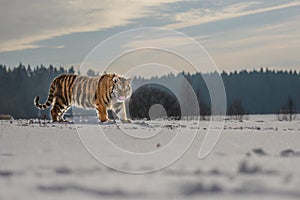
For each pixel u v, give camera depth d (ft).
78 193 19.51
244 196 18.66
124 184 21.50
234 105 182.50
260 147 40.50
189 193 19.33
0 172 25.05
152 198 18.56
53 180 22.59
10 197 18.81
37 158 31.48
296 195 18.76
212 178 23.07
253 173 24.73
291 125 85.56
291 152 35.60
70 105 78.95
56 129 60.75
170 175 24.41
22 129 61.41
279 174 24.32
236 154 34.81
